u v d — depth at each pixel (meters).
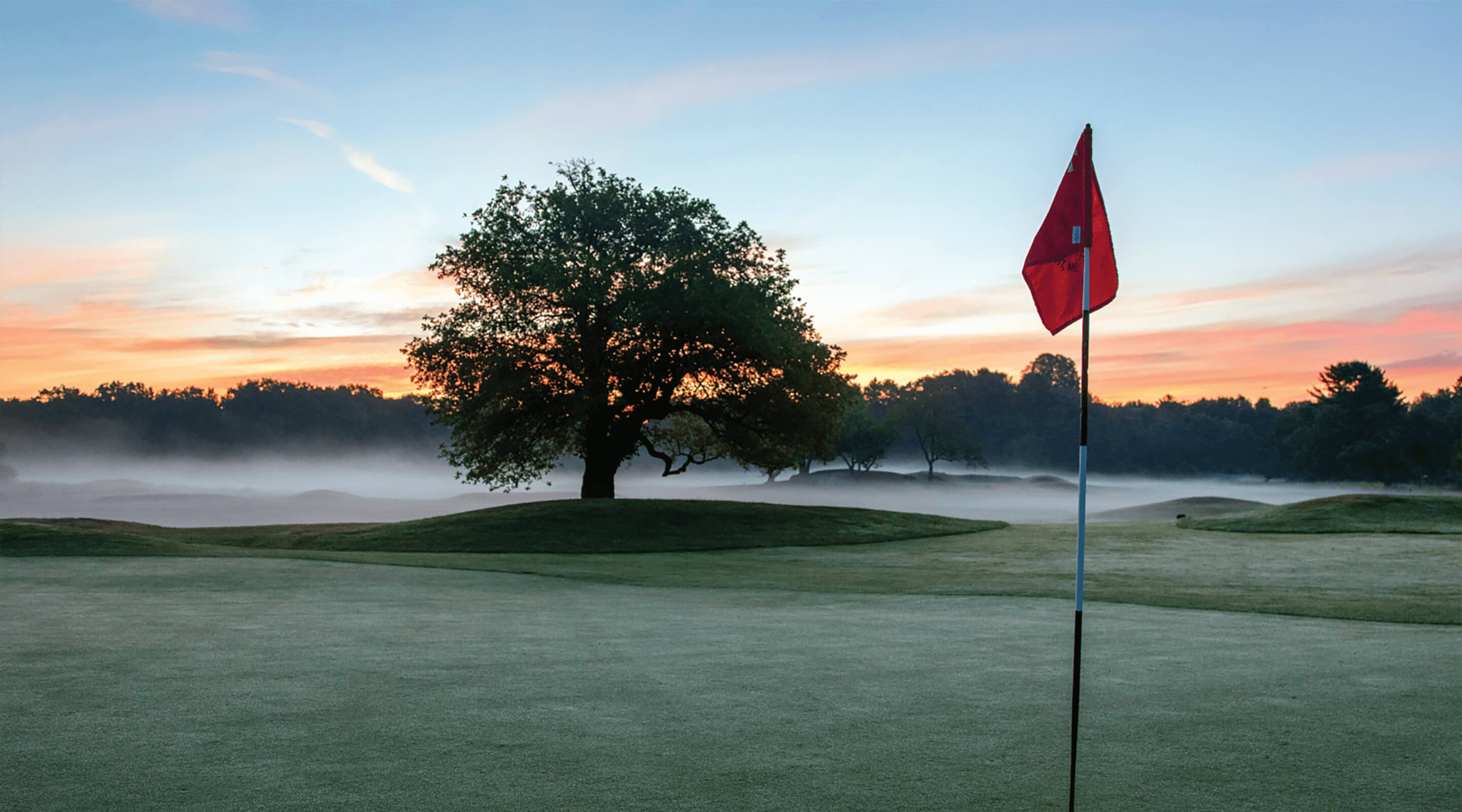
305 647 8.60
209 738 5.34
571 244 37.44
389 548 26.64
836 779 4.72
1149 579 17.92
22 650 8.30
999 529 35.38
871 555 25.14
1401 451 108.62
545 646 8.79
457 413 37.09
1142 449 178.12
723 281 35.94
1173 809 4.32
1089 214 4.98
